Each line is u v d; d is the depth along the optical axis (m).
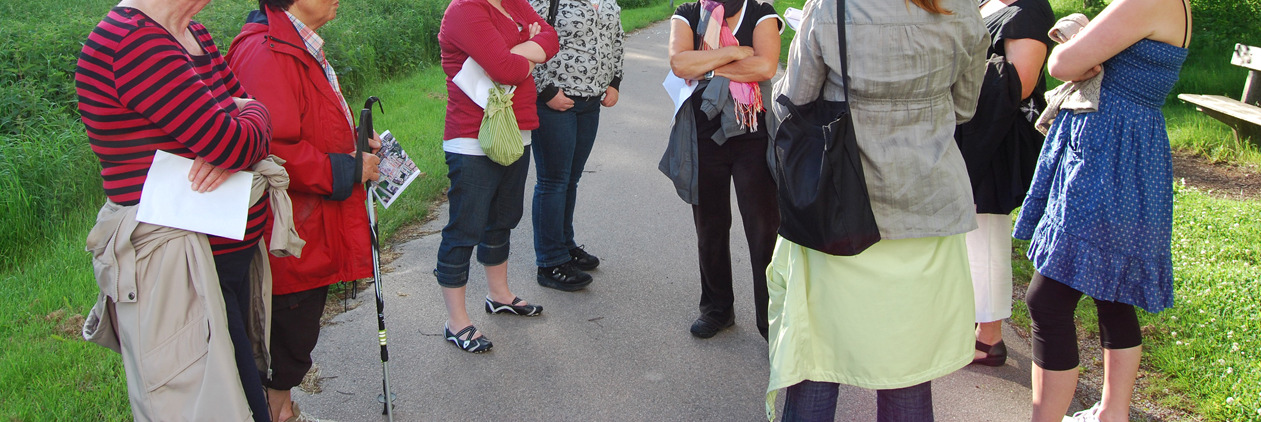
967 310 2.49
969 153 3.11
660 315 4.02
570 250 4.55
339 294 4.18
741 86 3.25
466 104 3.41
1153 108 2.58
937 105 2.34
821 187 2.22
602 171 6.63
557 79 4.00
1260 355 3.36
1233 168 6.68
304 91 2.55
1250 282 3.99
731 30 3.22
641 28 17.72
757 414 3.17
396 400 3.24
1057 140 2.76
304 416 2.99
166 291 2.13
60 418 2.87
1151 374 3.34
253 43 2.52
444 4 13.05
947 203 2.33
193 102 2.04
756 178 3.36
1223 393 3.13
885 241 2.36
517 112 3.59
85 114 2.05
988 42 2.35
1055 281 2.73
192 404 2.17
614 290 4.32
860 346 2.39
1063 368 2.76
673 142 3.48
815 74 2.31
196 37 2.30
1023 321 3.95
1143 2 2.46
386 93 9.32
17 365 3.16
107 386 3.07
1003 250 3.36
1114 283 2.62
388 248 4.92
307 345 2.77
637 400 3.26
